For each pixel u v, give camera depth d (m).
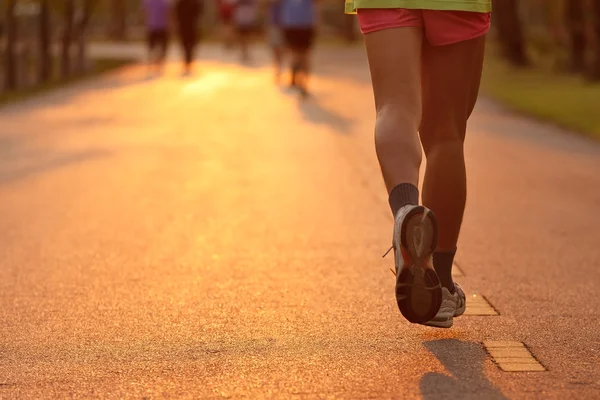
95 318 9.80
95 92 40.09
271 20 45.00
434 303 7.48
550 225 14.81
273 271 11.84
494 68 58.94
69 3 49.22
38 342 9.00
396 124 7.73
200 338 8.98
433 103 8.46
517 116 31.84
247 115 31.28
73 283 11.38
